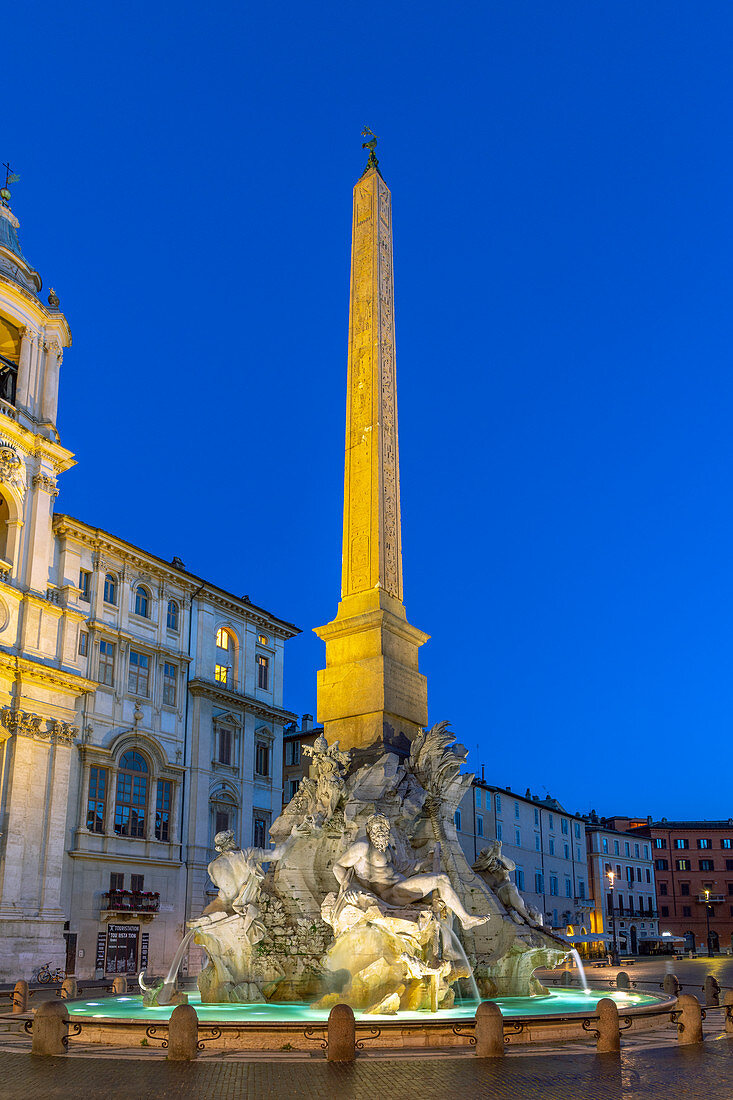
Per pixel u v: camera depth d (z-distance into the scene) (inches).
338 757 754.8
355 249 997.8
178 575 2036.2
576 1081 409.4
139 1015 605.9
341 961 628.7
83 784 1737.2
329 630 839.1
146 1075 424.5
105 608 1886.1
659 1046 529.3
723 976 1742.1
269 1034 487.2
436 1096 371.6
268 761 2202.3
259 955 664.4
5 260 1913.1
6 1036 609.3
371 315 948.6
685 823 4338.1
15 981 1492.4
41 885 1606.8
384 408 911.0
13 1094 385.7
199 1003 658.2
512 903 760.3
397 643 823.7
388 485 884.0
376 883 643.5
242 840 2060.8
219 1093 378.3
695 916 4210.1
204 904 1918.1
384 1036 496.4
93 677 1814.7
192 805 1953.7
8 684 1652.3
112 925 1724.9
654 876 4084.6
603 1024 502.9
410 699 819.4
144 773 1875.0
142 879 1809.8
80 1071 440.8
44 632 1739.7
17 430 1777.8
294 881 700.0
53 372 1921.8
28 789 1628.9
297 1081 403.9
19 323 1878.7
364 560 850.1
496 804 2662.4
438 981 595.2
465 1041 502.9
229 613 2176.4
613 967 2213.3
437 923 614.5
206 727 2030.0
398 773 742.5
